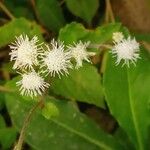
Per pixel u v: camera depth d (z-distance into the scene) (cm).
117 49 9
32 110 8
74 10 10
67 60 9
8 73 10
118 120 9
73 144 9
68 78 9
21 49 9
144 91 9
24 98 9
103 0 11
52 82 9
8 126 10
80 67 9
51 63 8
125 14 11
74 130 9
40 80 9
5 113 10
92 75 9
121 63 9
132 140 9
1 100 10
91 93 9
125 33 9
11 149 10
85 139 9
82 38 9
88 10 10
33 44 9
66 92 9
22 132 8
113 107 9
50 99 9
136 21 11
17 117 9
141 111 9
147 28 11
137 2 11
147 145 10
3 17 11
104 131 10
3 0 11
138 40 10
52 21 11
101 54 10
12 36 10
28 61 9
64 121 10
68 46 9
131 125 9
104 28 9
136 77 9
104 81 9
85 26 11
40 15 10
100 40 9
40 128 9
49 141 9
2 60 11
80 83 9
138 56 9
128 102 9
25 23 10
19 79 9
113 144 10
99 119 11
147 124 10
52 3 10
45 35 11
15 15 11
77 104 10
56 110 8
